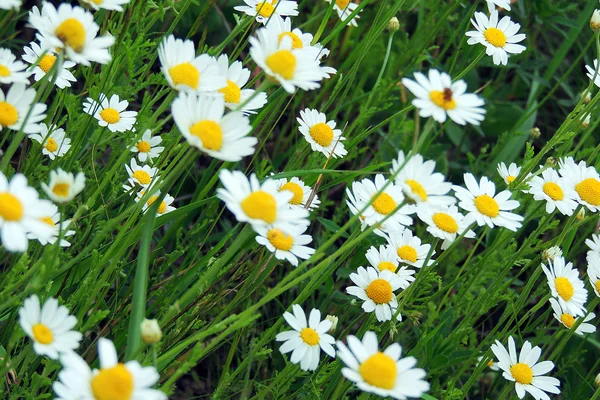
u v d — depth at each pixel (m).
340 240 0.96
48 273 0.57
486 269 0.85
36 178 0.73
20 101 0.60
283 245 0.63
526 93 1.24
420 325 0.85
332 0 0.74
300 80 0.58
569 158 0.77
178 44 0.59
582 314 0.74
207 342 0.84
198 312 0.72
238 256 0.74
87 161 0.78
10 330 0.69
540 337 0.85
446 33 1.15
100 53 0.58
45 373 0.60
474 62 0.80
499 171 0.81
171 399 0.83
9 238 0.52
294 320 0.65
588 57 1.21
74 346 0.55
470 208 0.70
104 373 0.50
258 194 0.55
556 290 0.75
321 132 0.77
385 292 0.71
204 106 0.56
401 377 0.55
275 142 1.05
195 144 0.55
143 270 0.57
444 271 0.97
